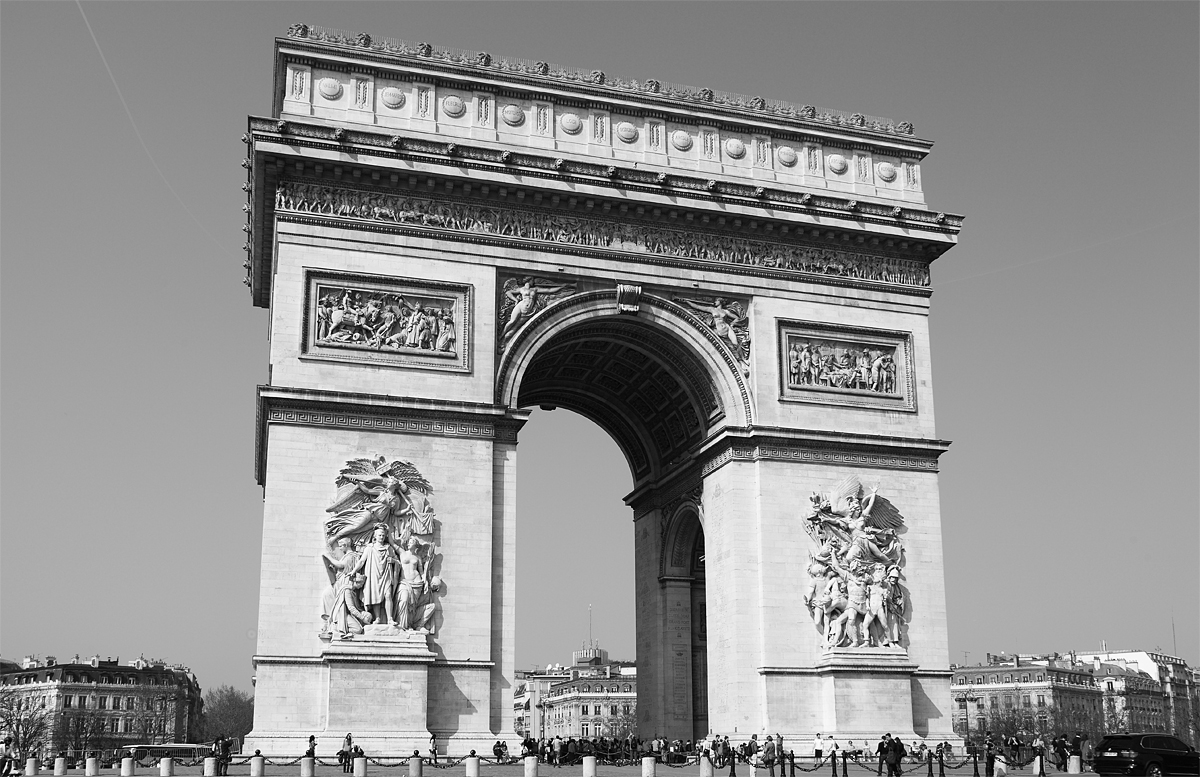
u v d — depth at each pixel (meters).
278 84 93.06
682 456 104.94
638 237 94.56
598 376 108.00
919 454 96.81
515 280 91.44
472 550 85.19
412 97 92.25
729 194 95.56
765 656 89.50
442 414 86.44
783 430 93.50
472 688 82.88
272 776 70.94
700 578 107.94
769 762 76.56
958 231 101.00
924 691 92.31
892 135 103.31
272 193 90.06
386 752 78.62
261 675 79.25
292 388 83.62
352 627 80.56
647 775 73.62
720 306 95.69
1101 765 83.19
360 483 83.62
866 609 91.50
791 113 102.44
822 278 98.12
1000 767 76.25
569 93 95.69
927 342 99.75
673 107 98.00
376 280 87.75
